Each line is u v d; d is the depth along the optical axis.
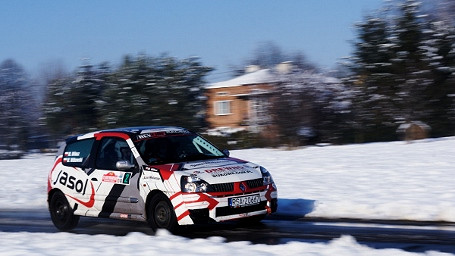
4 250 8.65
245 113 40.53
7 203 16.08
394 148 25.75
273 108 32.09
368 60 32.91
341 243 8.27
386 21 32.81
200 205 9.55
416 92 30.81
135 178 10.38
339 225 10.55
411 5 31.92
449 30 31.27
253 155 27.53
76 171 11.49
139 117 39.69
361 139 33.94
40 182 20.67
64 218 11.73
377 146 27.78
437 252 7.64
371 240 9.22
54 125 43.69
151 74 40.09
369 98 32.66
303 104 31.97
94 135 11.58
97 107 42.00
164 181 9.89
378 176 16.53
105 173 10.95
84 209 11.28
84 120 43.34
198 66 40.72
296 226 10.66
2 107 47.44
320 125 33.72
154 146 10.80
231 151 31.95
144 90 40.00
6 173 25.25
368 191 13.77
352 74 34.03
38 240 9.64
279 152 28.64
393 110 32.00
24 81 50.22
